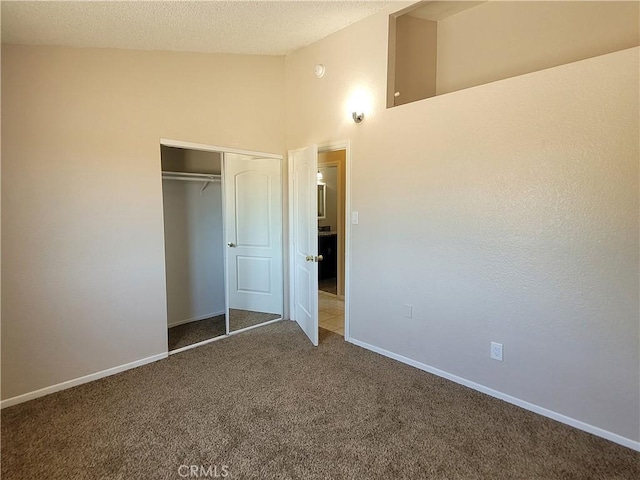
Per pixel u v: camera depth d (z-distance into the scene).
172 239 4.02
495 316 2.53
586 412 2.18
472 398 2.55
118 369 2.96
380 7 2.97
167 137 3.13
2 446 2.06
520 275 2.39
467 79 3.36
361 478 1.82
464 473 1.86
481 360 2.63
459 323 2.73
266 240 4.37
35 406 2.46
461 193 2.64
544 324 2.31
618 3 2.55
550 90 2.19
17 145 2.42
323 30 3.32
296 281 4.11
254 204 4.36
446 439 2.11
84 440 2.11
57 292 2.64
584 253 2.13
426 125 2.81
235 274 4.61
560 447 2.04
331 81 3.49
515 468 1.89
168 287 4.01
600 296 2.09
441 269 2.81
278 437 2.13
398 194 3.04
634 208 1.95
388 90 3.06
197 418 2.32
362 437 2.13
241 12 2.62
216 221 4.41
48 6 2.06
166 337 3.24
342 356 3.27
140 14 2.35
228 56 3.50
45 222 2.56
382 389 2.68
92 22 2.34
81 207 2.71
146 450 2.03
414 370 2.99
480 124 2.51
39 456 1.98
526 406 2.42
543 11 2.87
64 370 2.70
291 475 1.84
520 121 2.32
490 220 2.50
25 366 2.53
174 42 2.94
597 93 2.03
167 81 3.11
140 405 2.48
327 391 2.66
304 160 3.60
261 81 3.78
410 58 3.39
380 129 3.13
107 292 2.87
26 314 2.52
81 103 2.67
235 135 3.61
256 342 3.59
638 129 1.92
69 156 2.63
